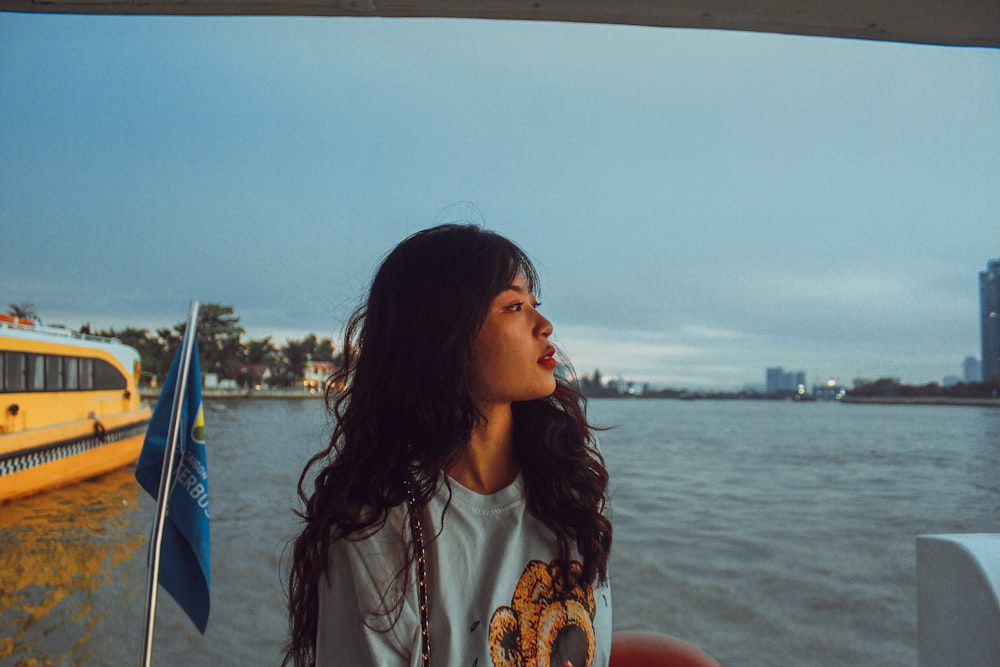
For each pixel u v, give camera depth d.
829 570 13.80
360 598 0.94
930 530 21.27
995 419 120.06
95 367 17.31
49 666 7.79
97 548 13.29
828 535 18.31
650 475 33.59
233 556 13.02
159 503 2.45
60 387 15.84
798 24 1.90
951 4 1.79
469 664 0.94
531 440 1.08
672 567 13.91
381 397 1.02
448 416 0.98
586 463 1.11
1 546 12.86
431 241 1.04
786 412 154.38
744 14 1.88
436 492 0.98
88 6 1.92
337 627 0.96
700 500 25.39
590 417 1.20
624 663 1.48
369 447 1.00
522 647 0.97
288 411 77.56
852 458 46.38
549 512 1.03
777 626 10.12
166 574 2.89
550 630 1.00
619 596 11.67
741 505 24.53
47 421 15.37
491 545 1.00
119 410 18.33
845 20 1.88
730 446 55.75
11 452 14.20
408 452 0.99
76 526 14.45
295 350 105.06
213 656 7.87
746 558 14.98
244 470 27.61
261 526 16.47
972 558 1.57
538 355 1.01
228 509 19.33
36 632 8.88
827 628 10.05
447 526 0.98
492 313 0.99
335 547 0.97
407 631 0.93
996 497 28.64
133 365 19.33
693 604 11.23
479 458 1.04
